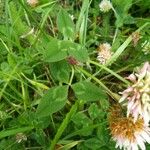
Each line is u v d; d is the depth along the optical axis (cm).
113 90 13
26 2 14
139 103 10
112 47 13
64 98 11
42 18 13
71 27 12
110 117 11
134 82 10
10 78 12
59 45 11
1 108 12
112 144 11
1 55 13
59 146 11
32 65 13
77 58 11
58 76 11
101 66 12
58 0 14
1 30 13
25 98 12
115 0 14
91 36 14
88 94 11
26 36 13
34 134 12
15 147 12
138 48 13
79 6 15
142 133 11
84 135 11
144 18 14
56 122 12
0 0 14
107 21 14
